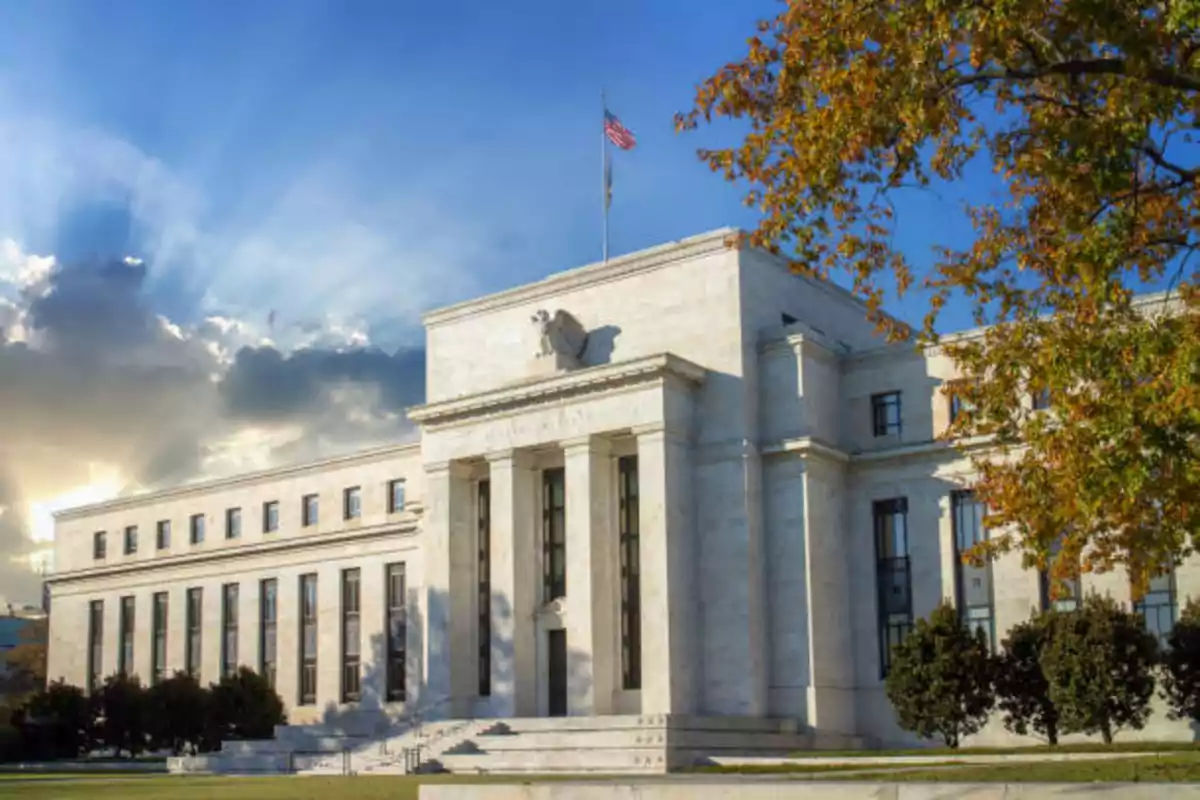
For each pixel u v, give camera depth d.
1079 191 29.59
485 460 72.12
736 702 63.44
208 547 104.69
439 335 79.56
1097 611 53.66
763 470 66.50
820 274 33.41
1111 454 30.31
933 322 35.22
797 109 30.58
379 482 93.69
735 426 65.94
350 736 71.25
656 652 63.47
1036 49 28.25
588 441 67.31
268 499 101.00
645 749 56.38
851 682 66.12
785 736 61.88
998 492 37.16
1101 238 30.81
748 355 67.00
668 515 64.56
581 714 64.62
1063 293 34.06
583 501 66.81
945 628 57.50
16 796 39.25
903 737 64.31
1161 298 55.81
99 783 49.50
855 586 67.12
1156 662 53.38
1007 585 62.69
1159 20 27.09
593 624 65.44
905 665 57.62
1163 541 32.81
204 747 88.56
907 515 66.25
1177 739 57.59
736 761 55.06
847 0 28.44
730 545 65.06
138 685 93.75
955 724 56.75
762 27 31.39
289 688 95.69
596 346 71.88
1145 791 20.59
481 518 73.56
